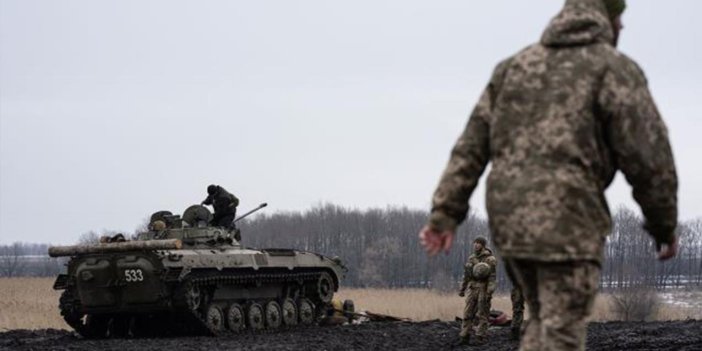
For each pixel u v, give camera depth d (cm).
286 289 3466
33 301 5081
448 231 710
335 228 11706
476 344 2316
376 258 10975
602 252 679
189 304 2947
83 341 2706
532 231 666
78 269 3020
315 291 3588
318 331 2959
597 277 673
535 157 677
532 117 682
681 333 2277
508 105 692
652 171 671
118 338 3061
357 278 10725
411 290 7062
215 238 3216
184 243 3186
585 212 666
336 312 3684
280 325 3416
